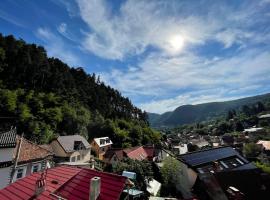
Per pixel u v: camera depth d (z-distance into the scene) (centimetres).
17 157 2362
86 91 12100
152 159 6197
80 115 8331
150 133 10988
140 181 2909
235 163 2908
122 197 1110
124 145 8400
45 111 6681
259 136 11775
